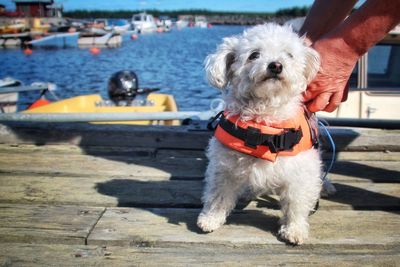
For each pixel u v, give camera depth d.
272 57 0.56
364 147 0.88
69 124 0.93
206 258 0.51
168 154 0.86
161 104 1.78
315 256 0.51
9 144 0.91
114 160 0.82
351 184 0.72
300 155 0.55
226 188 0.57
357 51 0.56
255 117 0.55
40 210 0.62
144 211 0.62
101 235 0.55
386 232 0.56
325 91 0.60
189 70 5.89
